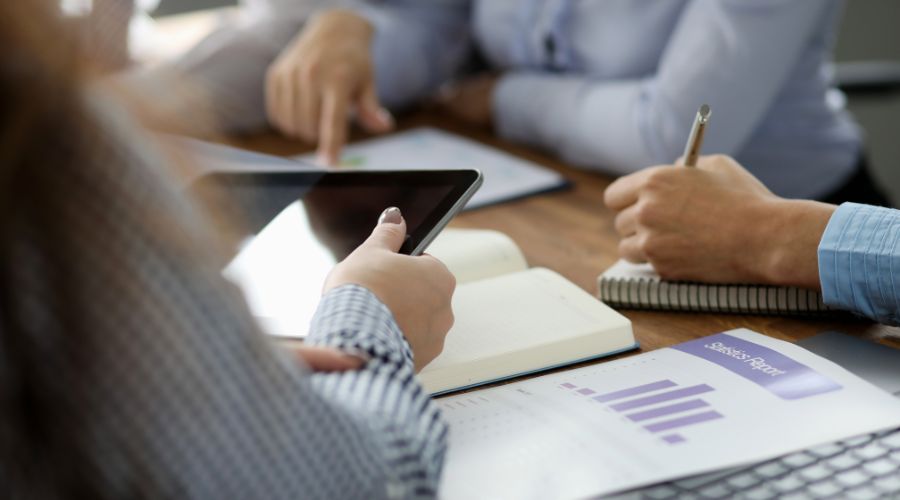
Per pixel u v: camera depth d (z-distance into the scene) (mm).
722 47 1296
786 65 1336
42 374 384
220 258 426
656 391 670
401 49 1721
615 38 1560
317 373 540
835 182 1554
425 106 1779
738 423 617
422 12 1827
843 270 774
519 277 878
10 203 362
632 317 858
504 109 1575
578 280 946
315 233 818
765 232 820
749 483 573
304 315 728
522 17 1694
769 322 825
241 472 418
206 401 405
